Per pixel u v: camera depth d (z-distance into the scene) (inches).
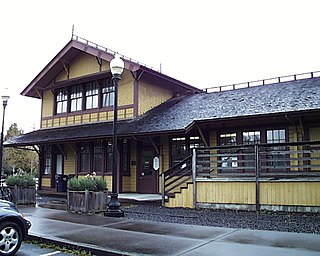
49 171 807.1
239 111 502.6
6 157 1444.4
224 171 543.8
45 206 485.7
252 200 419.2
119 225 324.8
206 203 447.5
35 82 808.9
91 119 726.5
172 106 659.4
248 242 247.9
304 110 430.9
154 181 628.4
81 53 760.3
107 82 714.2
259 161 418.9
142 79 681.0
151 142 594.9
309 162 481.1
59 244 256.8
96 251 233.5
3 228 224.7
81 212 413.1
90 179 437.4
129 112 662.5
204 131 574.6
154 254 217.5
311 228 304.0
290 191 398.3
